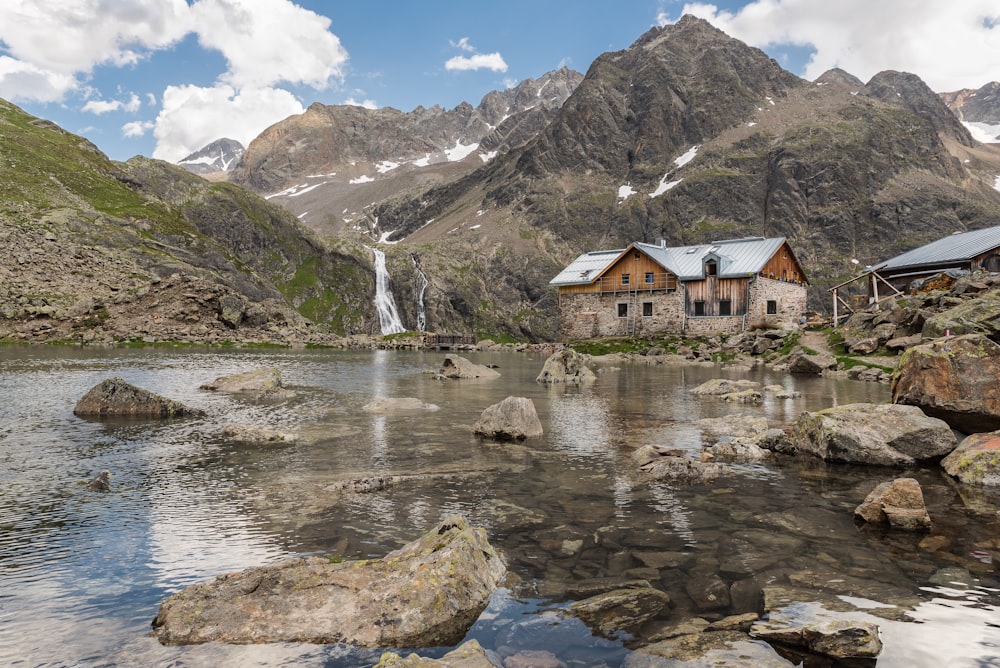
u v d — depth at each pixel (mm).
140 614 5820
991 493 10273
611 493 10234
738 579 6645
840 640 5023
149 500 9680
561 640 5340
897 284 55344
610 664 4918
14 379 26719
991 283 37094
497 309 167125
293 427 16828
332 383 30422
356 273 149625
